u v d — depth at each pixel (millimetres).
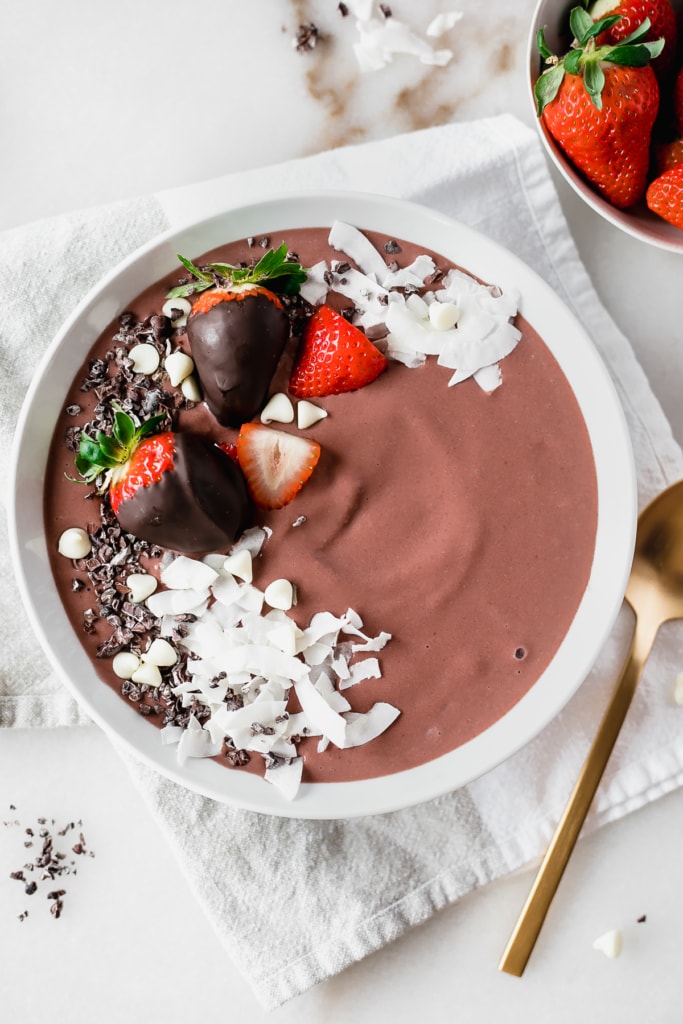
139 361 584
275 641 578
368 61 629
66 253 609
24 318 609
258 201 573
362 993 626
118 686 585
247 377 565
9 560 615
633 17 579
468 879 616
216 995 628
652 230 600
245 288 564
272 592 578
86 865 628
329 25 628
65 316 610
